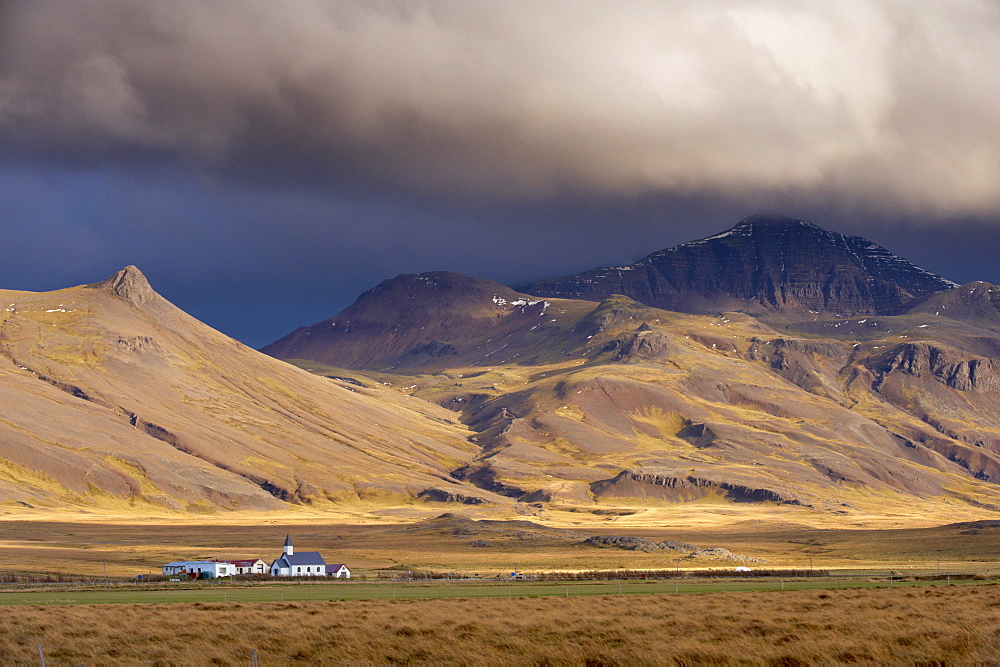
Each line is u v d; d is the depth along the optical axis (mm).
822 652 152875
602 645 162375
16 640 170000
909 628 172750
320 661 150500
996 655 148125
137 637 172000
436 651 157750
